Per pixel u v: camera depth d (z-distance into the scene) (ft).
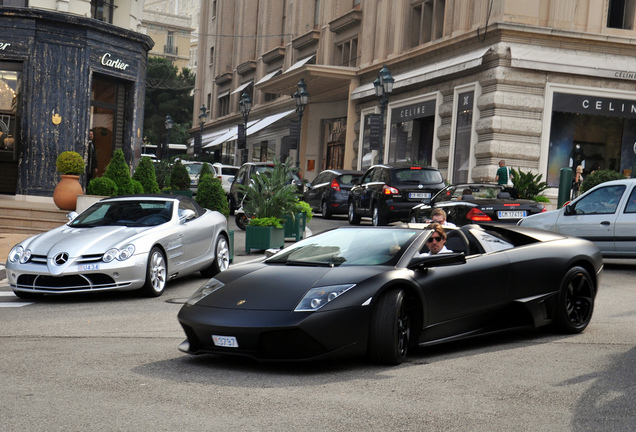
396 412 15.53
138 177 62.75
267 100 165.48
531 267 23.70
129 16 75.36
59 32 66.44
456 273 21.75
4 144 66.28
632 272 42.19
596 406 16.01
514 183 69.87
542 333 25.03
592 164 85.20
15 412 15.39
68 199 55.31
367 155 114.32
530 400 16.51
